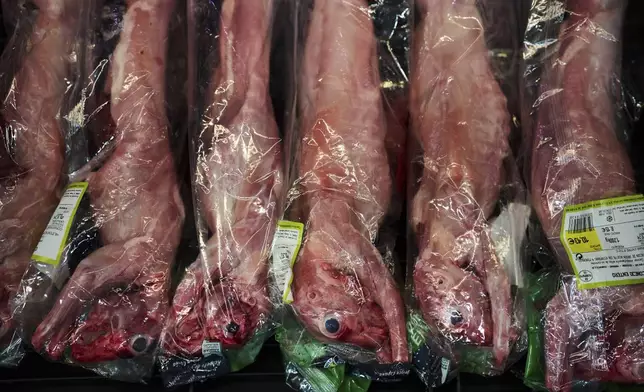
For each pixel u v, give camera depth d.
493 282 0.39
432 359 0.41
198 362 0.41
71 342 0.39
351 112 0.44
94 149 0.46
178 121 0.47
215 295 0.39
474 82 0.44
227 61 0.45
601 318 0.39
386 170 0.44
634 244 0.38
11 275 0.42
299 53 0.47
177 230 0.43
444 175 0.42
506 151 0.44
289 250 0.40
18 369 0.43
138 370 0.41
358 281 0.40
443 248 0.40
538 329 0.41
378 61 0.48
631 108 0.47
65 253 0.42
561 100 0.44
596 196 0.41
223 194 0.42
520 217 0.42
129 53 0.46
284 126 0.47
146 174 0.44
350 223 0.42
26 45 0.48
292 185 0.43
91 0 0.49
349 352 0.41
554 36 0.46
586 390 0.41
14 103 0.47
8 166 0.45
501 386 0.43
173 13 0.49
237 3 0.46
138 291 0.41
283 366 0.44
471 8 0.46
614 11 0.45
